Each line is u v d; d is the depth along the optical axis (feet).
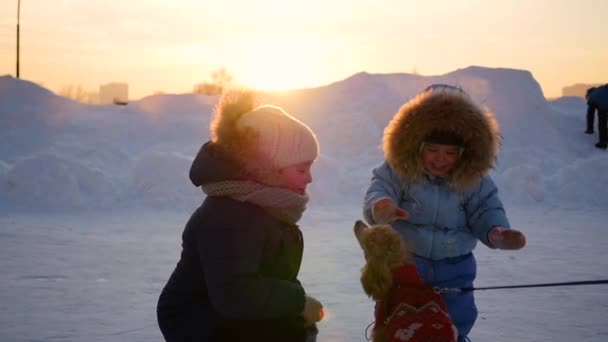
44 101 66.13
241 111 9.87
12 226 38.06
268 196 9.43
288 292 9.36
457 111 11.83
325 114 62.44
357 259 29.09
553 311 21.07
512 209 46.78
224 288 9.12
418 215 12.28
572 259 29.32
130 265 27.78
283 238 9.62
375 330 10.82
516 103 65.87
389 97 65.46
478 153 11.91
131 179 48.39
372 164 54.95
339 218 42.01
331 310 21.09
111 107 66.74
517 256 30.12
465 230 12.51
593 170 50.14
